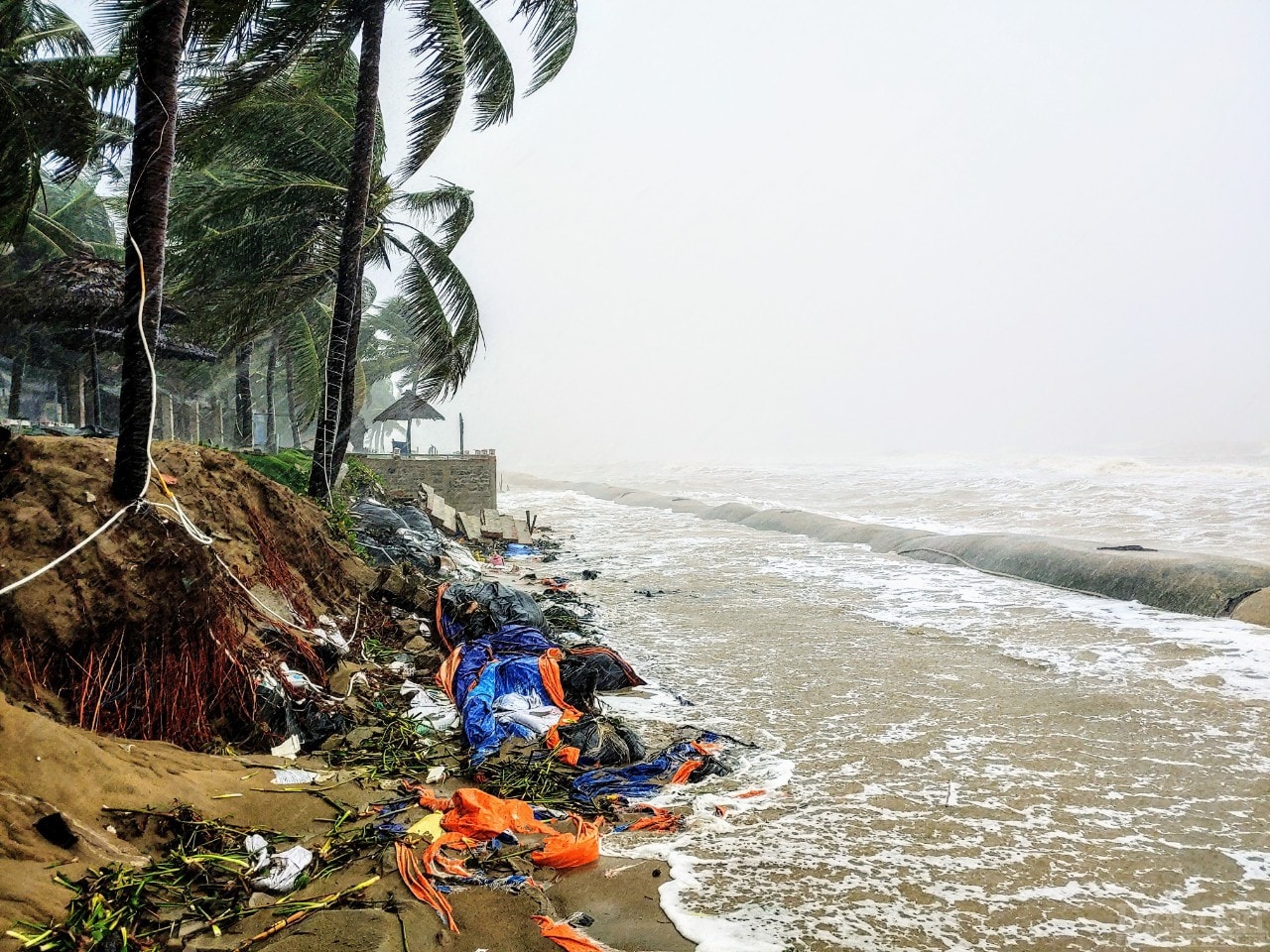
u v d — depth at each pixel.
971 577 16.97
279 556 8.88
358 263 14.87
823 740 7.68
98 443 7.03
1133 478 39.31
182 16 6.91
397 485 24.42
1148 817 6.03
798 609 13.81
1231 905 4.83
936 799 6.34
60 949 3.78
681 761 6.96
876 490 38.94
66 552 5.84
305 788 5.80
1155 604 13.65
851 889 4.98
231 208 14.97
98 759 4.99
